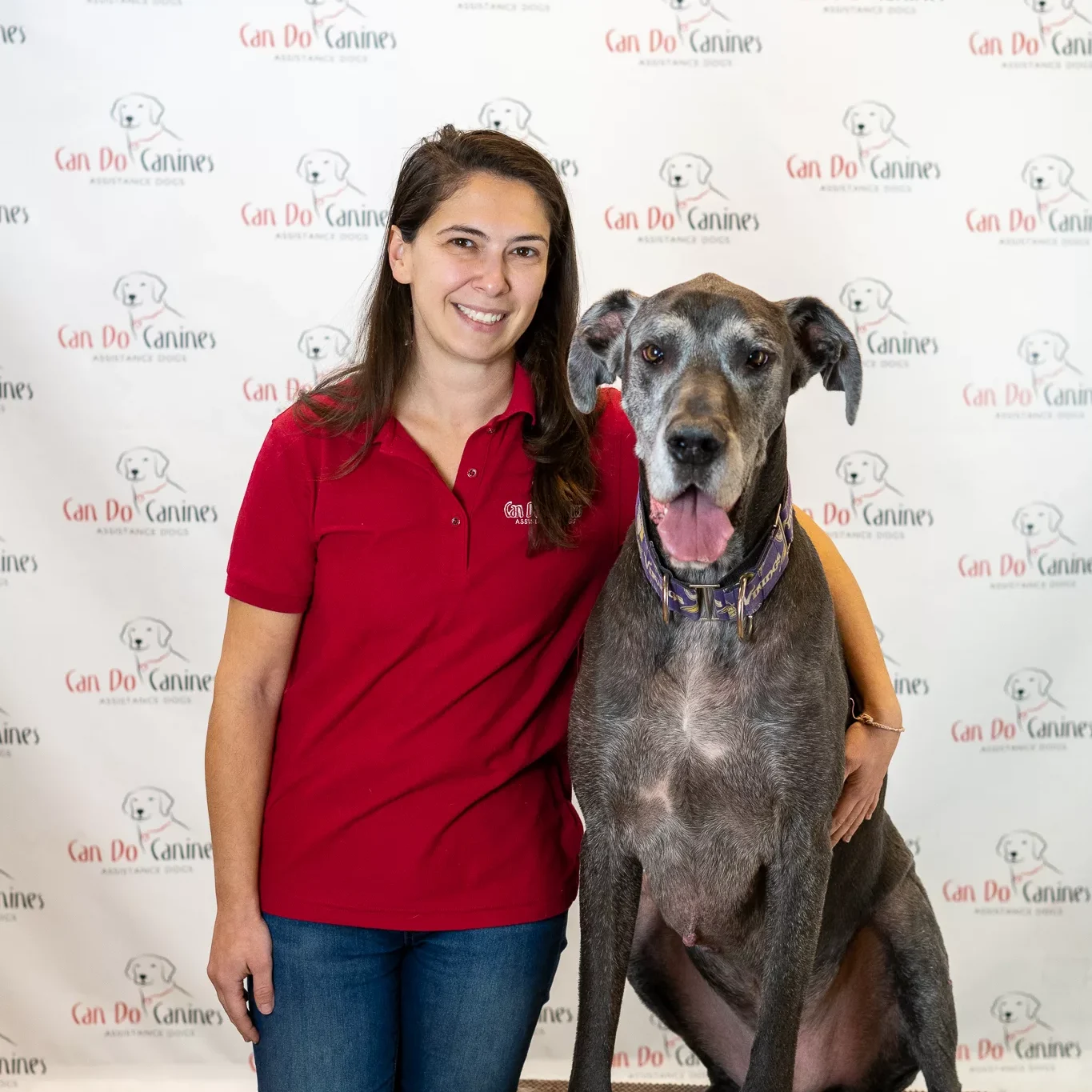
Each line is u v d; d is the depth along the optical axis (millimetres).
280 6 3021
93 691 3090
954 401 3146
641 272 3111
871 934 2266
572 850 2109
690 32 3066
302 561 1963
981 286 3131
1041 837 3209
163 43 3012
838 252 3119
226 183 3045
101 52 3002
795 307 2035
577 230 3102
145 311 3051
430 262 1925
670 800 1980
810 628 1940
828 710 1930
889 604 3178
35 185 3016
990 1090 3215
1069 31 3088
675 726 1940
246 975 1978
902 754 3193
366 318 2119
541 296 2102
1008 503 3166
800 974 1911
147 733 3107
